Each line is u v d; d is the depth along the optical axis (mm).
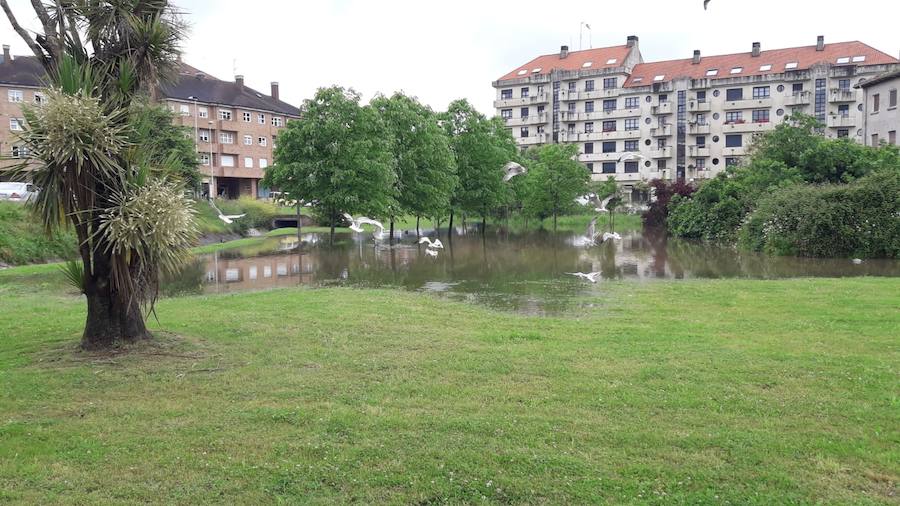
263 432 7188
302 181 37562
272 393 8578
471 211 51156
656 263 28875
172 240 10258
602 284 21312
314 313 14695
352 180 37562
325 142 38062
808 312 14352
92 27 10898
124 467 6340
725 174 47188
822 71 77250
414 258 32406
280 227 64500
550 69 95688
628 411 7812
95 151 9797
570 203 61344
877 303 15258
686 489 5875
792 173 40312
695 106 84500
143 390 8734
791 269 25547
